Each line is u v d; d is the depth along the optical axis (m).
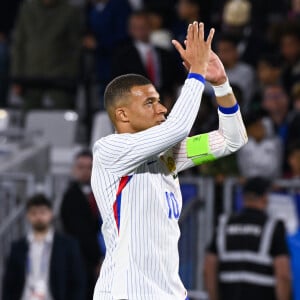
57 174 44.44
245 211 35.09
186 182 39.44
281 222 34.78
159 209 20.97
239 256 34.78
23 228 40.06
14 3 60.78
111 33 54.16
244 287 34.69
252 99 48.12
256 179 35.03
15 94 56.03
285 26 49.25
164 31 54.44
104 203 21.14
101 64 54.22
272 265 34.59
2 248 39.19
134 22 48.78
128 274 20.80
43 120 52.81
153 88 21.19
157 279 20.88
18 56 54.47
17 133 48.28
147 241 20.88
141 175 21.05
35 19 54.31
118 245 20.95
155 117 21.05
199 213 39.09
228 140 21.39
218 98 21.30
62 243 36.06
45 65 54.22
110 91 21.19
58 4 54.31
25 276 35.84
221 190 39.09
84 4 59.12
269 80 47.72
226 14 51.91
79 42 54.41
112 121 21.34
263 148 42.25
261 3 55.41
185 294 21.39
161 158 21.36
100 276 21.27
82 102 54.72
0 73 56.84
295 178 39.69
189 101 20.45
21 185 40.34
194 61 20.77
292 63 48.59
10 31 60.91
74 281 36.06
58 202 41.38
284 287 34.44
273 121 45.34
